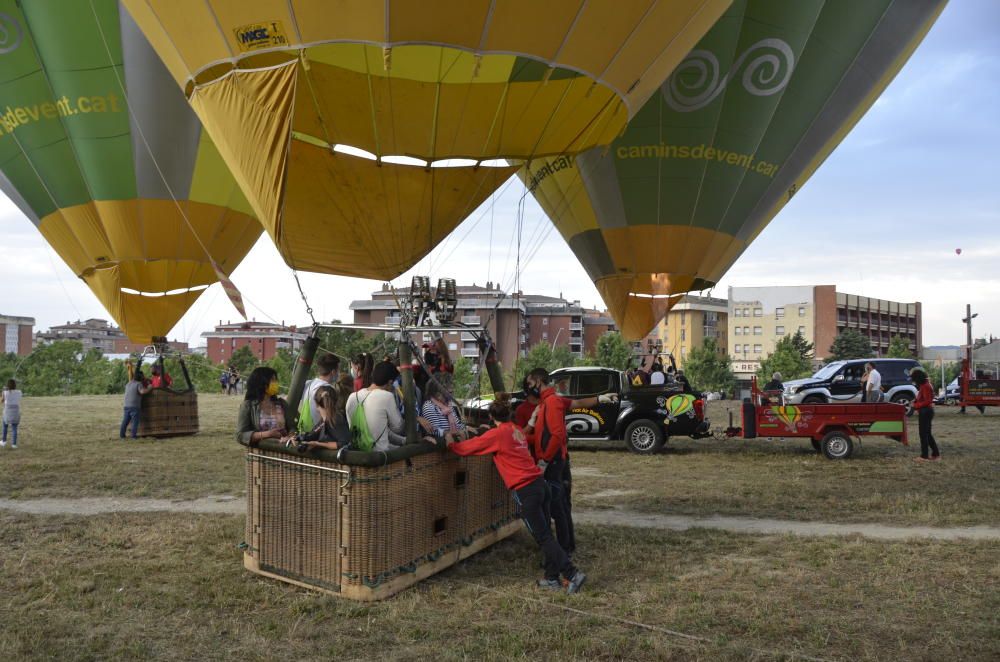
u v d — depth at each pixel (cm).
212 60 809
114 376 6347
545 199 1850
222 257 1850
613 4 802
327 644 494
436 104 1034
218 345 10538
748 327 10288
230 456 1391
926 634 509
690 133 1590
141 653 480
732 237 1725
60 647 488
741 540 766
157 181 1684
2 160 1670
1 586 616
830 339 9925
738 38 1520
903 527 836
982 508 917
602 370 1529
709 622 532
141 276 1778
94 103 1570
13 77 1552
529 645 491
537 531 607
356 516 573
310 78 1010
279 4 753
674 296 1778
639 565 679
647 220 1667
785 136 1642
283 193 802
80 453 1427
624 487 1093
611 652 481
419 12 753
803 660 466
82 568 660
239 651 485
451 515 662
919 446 1578
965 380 2481
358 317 8031
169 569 662
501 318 6981
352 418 595
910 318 11906
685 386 1503
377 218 1060
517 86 1004
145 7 824
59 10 1480
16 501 975
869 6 1567
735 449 1569
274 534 625
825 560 690
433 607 565
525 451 620
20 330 10888
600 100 984
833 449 1391
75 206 1702
